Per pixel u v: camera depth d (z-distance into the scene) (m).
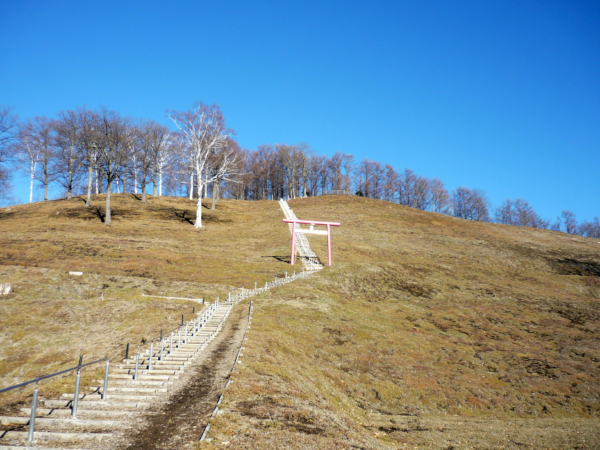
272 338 23.86
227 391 14.55
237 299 32.59
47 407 12.61
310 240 60.12
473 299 41.16
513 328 33.91
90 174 70.88
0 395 16.20
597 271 55.78
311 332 27.47
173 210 75.81
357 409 18.80
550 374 25.88
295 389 16.84
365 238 65.75
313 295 35.66
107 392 14.07
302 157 123.06
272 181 128.62
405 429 17.22
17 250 40.28
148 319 25.97
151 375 16.09
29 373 18.92
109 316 26.36
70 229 54.03
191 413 12.42
